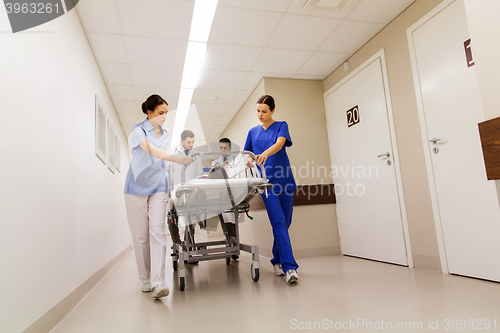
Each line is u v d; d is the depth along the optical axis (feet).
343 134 12.66
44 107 5.82
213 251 8.55
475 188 7.47
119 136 17.19
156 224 7.27
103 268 10.53
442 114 8.31
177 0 8.54
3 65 4.36
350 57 12.25
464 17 7.64
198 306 6.46
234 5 8.93
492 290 6.44
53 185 6.07
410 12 9.36
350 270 9.38
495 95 4.14
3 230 4.12
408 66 9.45
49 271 5.66
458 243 7.93
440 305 5.67
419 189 9.10
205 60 11.86
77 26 8.61
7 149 4.33
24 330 4.57
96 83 11.05
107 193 12.28
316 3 9.11
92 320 5.98
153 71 12.37
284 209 8.87
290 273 7.72
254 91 14.88
